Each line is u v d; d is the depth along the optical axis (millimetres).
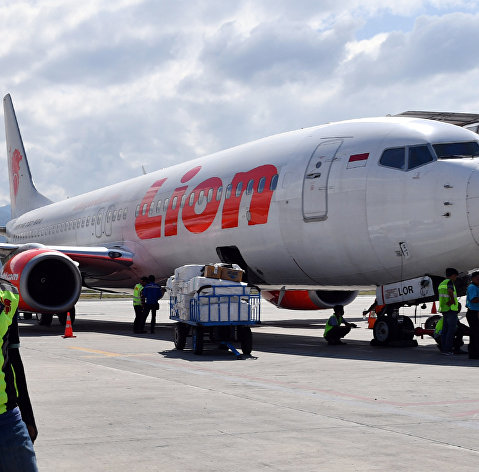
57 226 27453
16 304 3242
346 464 4852
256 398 7531
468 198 11703
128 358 11703
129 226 20797
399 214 12445
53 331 19406
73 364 10742
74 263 17641
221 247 16422
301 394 7797
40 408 6945
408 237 12344
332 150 13891
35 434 3367
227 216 15992
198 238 17156
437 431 5867
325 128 14812
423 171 12375
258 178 15297
